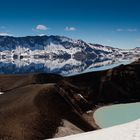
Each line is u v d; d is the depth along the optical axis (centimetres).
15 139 3750
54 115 5038
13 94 6241
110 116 8200
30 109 4838
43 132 4244
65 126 4784
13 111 4712
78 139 2502
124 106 9769
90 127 5747
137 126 2336
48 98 5656
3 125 4106
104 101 10175
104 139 2247
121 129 2405
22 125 4206
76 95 9106
